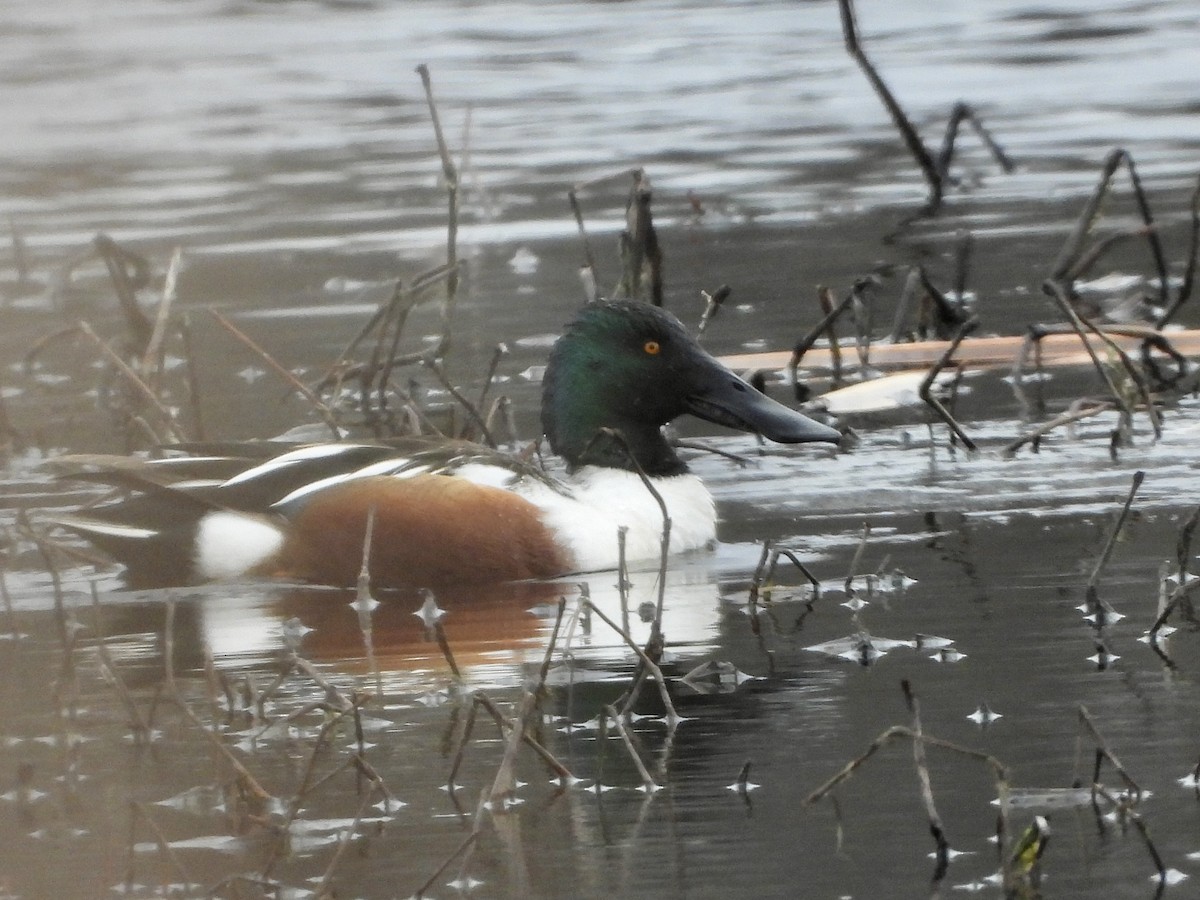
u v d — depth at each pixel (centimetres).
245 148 2697
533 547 1125
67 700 901
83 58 3356
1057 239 1969
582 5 3691
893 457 1351
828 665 895
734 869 667
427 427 1401
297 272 1989
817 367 1588
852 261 1927
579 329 1210
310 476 1154
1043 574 1036
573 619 894
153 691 910
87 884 682
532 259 1991
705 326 1480
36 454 1418
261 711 847
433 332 1719
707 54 3219
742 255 1981
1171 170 2270
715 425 1502
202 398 1555
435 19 3625
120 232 2208
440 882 668
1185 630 919
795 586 1053
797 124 2692
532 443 1244
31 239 2200
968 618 961
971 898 637
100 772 798
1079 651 892
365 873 680
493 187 2373
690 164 2459
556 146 2605
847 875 659
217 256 2077
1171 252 1903
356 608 1073
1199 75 2856
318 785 741
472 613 1046
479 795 749
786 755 774
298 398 1541
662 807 727
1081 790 719
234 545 1138
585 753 791
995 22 3347
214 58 3353
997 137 2541
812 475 1326
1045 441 1365
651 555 1152
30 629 1042
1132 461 1295
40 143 2780
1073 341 1592
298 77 3175
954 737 782
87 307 1897
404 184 2411
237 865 693
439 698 874
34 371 1686
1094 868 657
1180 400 1451
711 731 809
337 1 3769
